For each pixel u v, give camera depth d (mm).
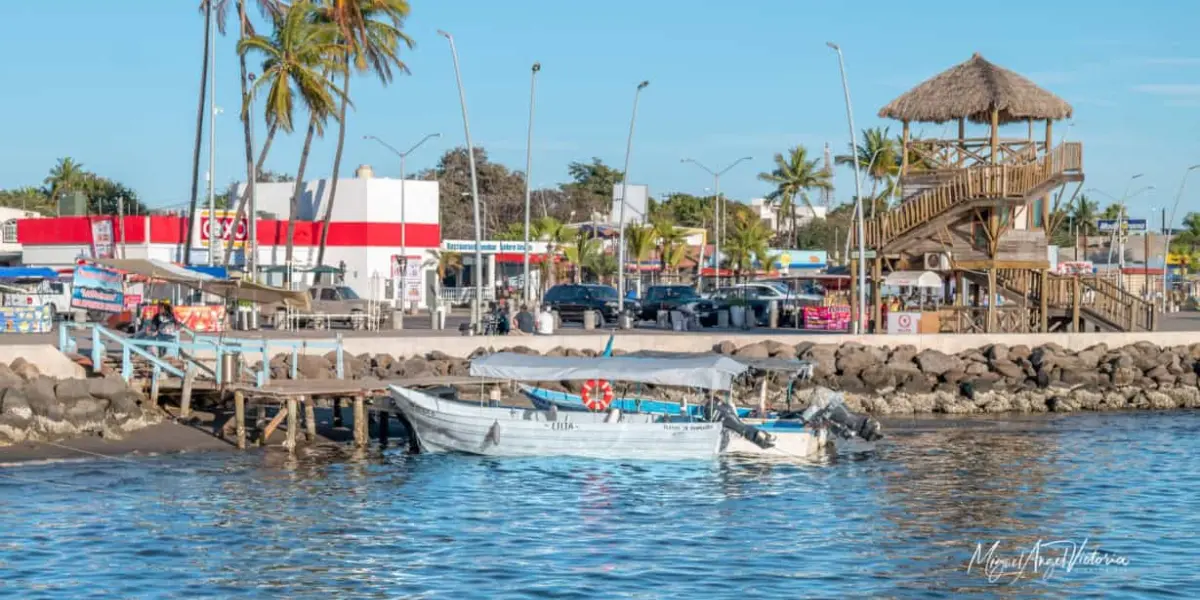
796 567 25031
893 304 62406
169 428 36875
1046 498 31938
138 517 27812
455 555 25500
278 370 41875
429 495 30969
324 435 38656
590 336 51344
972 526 28750
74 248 81438
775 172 146625
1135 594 23672
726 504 30625
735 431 36344
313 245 84375
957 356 53062
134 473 32281
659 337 51656
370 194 85500
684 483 33125
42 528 26641
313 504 29547
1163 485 33812
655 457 36062
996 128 57625
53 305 63031
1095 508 30875
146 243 77312
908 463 36688
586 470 34656
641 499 31047
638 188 99500
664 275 99438
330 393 36500
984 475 34906
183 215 86625
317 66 76062
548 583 23641
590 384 37625
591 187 163375
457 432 35938
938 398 50094
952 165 59750
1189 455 38656
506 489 31938
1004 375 52312
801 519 29156
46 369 37312
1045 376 52438
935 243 58625
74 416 35406
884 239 58219
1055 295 60625
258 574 23891
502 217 151500
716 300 65250
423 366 45281
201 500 29578
